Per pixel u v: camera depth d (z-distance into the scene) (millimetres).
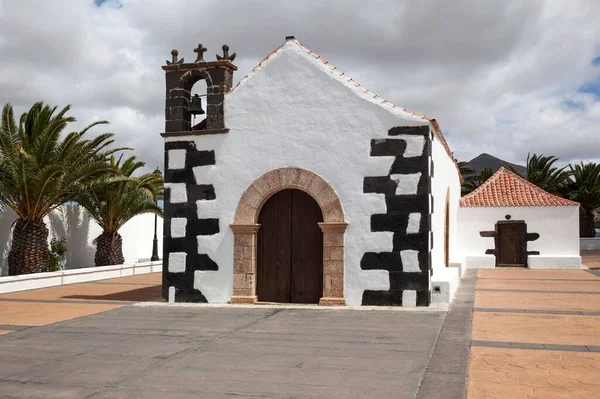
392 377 7102
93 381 7020
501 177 26938
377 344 8930
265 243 13398
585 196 42031
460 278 19312
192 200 13656
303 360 7973
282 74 13289
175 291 13656
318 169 12930
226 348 8758
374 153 12641
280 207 13352
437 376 7129
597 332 9938
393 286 12430
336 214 12734
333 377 7117
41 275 18328
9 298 15359
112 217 23641
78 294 16266
